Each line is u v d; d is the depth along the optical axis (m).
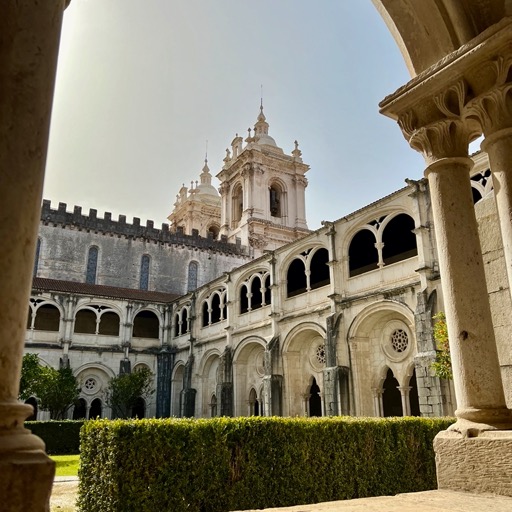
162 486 9.36
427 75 6.42
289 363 33.06
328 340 28.84
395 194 27.00
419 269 24.45
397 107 6.84
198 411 42.47
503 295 7.30
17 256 3.02
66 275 52.81
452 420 14.26
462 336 5.82
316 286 35.16
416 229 25.19
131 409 46.81
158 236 57.88
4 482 2.60
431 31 6.64
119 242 56.09
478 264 6.06
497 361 5.77
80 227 54.62
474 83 6.12
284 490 10.69
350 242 30.38
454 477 5.46
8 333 2.93
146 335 52.06
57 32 3.53
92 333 47.25
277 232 62.47
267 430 10.89
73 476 18.28
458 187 6.31
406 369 26.06
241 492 10.20
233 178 66.81
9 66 3.21
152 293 52.88
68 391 38.38
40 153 3.26
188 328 46.12
